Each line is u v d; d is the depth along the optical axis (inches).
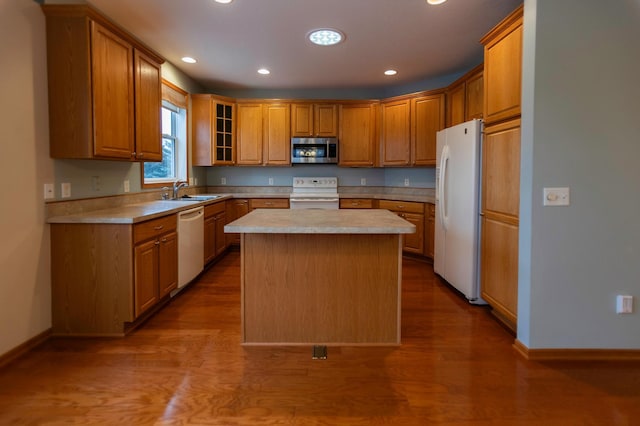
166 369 87.8
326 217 105.0
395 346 100.7
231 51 159.8
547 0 88.8
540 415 71.1
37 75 98.5
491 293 120.5
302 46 153.7
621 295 92.8
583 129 90.5
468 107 166.7
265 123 223.5
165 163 191.3
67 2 107.3
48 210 103.4
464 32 139.2
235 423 68.4
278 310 101.0
